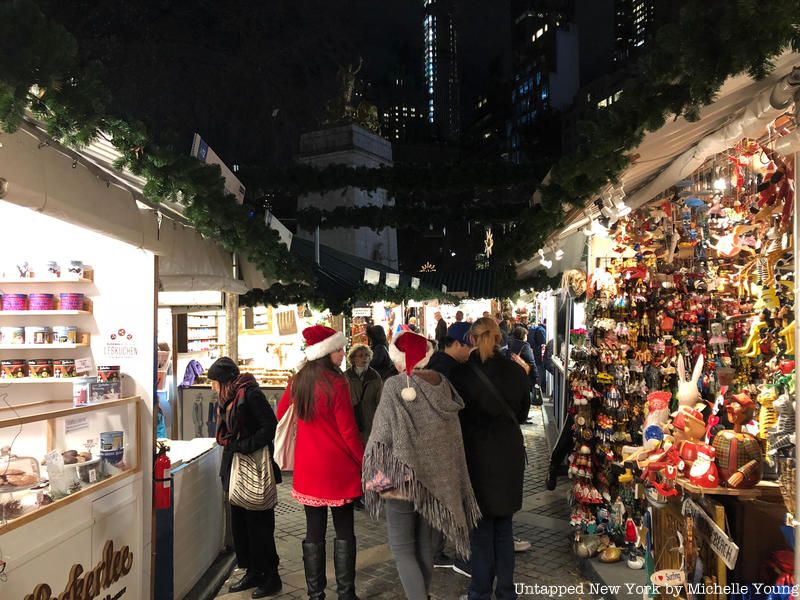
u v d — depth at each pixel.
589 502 5.07
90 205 3.29
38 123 2.89
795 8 2.02
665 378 5.11
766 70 2.23
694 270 5.22
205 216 4.80
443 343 4.16
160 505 4.02
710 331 5.03
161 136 4.03
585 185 3.90
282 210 15.63
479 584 3.93
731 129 3.17
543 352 14.09
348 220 10.21
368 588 4.54
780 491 2.92
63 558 3.18
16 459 3.27
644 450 3.54
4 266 4.16
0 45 2.28
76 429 3.79
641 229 5.37
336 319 10.96
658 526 3.80
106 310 4.14
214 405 8.02
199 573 4.85
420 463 3.44
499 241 7.34
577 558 5.07
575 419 5.48
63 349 4.23
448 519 3.43
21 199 2.71
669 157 3.96
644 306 5.37
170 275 5.52
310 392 4.12
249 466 4.49
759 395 3.38
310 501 4.11
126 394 4.06
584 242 7.49
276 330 9.89
